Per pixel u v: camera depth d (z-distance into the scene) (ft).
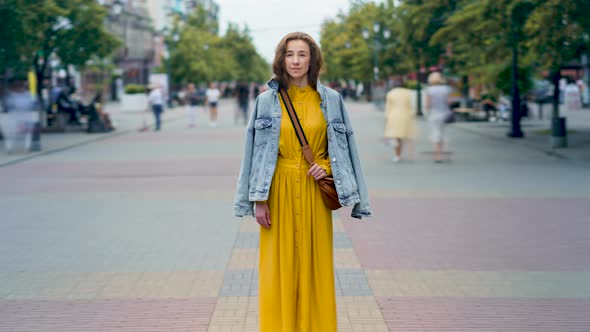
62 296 18.66
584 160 48.93
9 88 61.31
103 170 47.37
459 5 71.00
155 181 41.50
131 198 35.17
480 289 18.95
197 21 267.18
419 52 98.58
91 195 36.35
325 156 13.01
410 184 38.60
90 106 86.63
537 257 22.40
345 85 276.82
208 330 15.87
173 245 24.45
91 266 21.71
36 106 61.52
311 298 12.96
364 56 162.81
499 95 90.12
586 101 130.21
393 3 153.99
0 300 18.39
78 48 84.89
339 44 217.15
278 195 12.74
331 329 12.95
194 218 29.50
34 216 30.48
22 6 64.59
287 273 12.76
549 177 40.96
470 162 49.37
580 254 22.77
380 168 46.29
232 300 17.99
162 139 75.56
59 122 88.43
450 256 22.58
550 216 29.09
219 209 31.63
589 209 30.55
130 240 25.38
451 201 32.91
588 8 46.14
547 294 18.49
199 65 203.62
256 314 16.89
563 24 48.06
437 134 49.47
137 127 98.17
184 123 108.78
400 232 26.27
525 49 60.95
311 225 12.77
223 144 67.97
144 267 21.48
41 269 21.44
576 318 16.61
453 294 18.51
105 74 220.64
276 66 12.72
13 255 23.32
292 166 12.69
